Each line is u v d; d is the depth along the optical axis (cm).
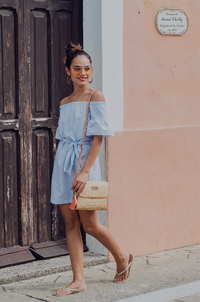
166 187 402
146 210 392
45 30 364
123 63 376
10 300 300
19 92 353
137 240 390
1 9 343
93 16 367
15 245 365
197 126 416
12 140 356
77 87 299
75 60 293
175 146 404
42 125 368
